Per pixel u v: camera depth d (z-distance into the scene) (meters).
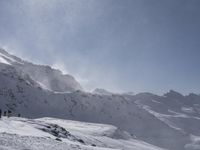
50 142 37.47
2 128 53.28
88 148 39.50
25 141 33.81
